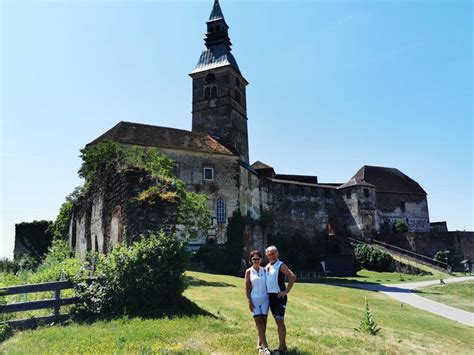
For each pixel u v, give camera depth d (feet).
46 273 49.26
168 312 33.68
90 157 96.94
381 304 69.77
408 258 155.53
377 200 207.31
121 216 44.78
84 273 36.24
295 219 182.29
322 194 195.11
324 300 63.67
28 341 27.02
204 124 168.45
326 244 184.14
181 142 134.10
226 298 46.19
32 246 145.18
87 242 69.77
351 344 28.84
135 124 131.54
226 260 117.70
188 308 35.22
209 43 181.06
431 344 34.68
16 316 34.63
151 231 38.22
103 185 57.72
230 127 164.14
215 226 132.77
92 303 34.27
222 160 139.85
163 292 35.01
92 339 26.27
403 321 49.73
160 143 128.06
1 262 122.83
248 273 26.08
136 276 34.68
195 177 132.57
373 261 159.02
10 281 53.16
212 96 169.48
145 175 44.34
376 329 35.55
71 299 34.22
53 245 107.24
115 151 98.17
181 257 36.68
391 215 208.44
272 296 25.22
